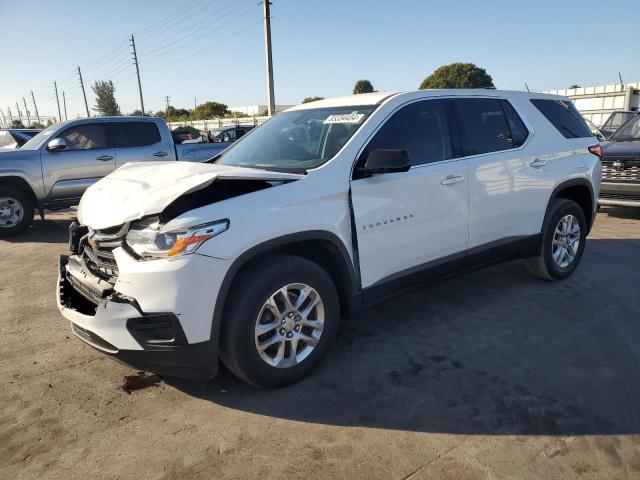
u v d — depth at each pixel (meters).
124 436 2.78
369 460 2.54
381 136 3.61
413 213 3.68
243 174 2.98
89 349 3.87
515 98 4.67
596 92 26.22
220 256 2.78
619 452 2.55
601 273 5.36
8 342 4.02
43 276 5.91
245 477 2.44
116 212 2.94
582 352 3.62
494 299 4.66
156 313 2.74
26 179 8.30
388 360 3.56
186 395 3.19
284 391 3.19
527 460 2.51
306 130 3.89
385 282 3.61
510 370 3.38
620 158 7.97
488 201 4.20
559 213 4.84
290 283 3.09
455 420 2.85
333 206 3.27
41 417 2.97
